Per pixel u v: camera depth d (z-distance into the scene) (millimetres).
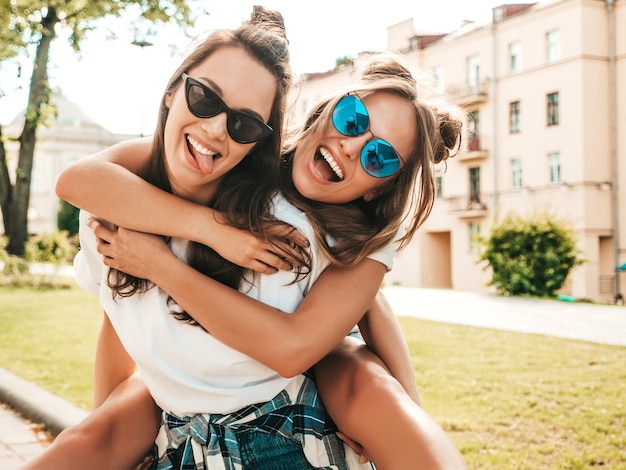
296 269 1630
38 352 7855
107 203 1623
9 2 18812
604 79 31625
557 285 19703
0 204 21250
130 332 1677
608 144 31688
